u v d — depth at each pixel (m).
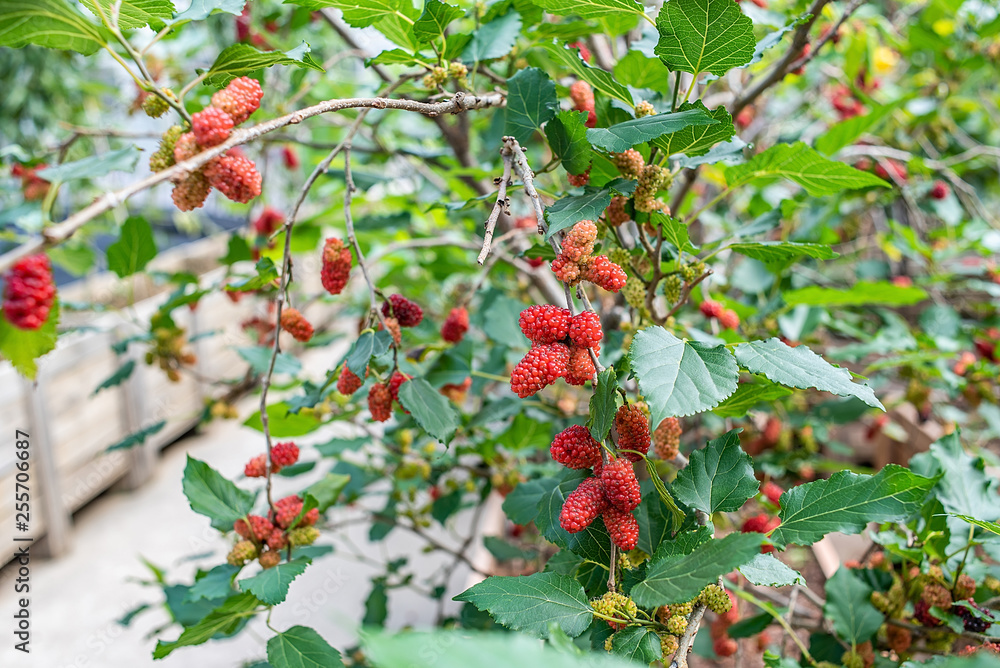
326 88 0.94
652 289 0.41
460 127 0.66
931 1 0.85
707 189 0.97
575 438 0.33
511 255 0.61
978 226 0.84
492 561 0.84
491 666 0.18
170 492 1.37
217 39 1.20
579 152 0.37
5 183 0.72
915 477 0.34
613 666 0.20
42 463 1.14
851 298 0.61
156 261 1.61
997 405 0.76
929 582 0.45
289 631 0.41
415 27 0.41
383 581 0.79
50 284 0.29
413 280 0.91
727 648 0.56
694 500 0.35
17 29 0.29
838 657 0.49
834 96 0.88
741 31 0.34
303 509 0.44
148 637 0.60
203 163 0.27
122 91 1.04
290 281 0.42
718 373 0.31
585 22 0.49
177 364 0.72
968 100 0.94
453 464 0.73
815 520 0.35
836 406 0.81
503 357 0.60
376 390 0.42
